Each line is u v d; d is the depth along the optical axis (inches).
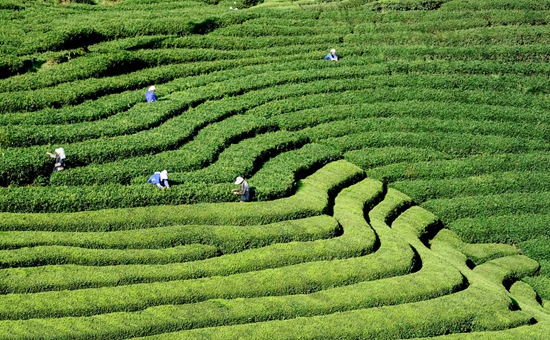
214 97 1841.8
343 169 1705.2
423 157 1824.6
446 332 1180.5
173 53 1991.9
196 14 2231.8
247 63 2057.1
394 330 1143.6
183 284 1182.9
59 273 1160.8
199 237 1314.0
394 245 1398.9
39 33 1940.2
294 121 1820.9
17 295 1099.9
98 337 1042.1
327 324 1128.8
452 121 1943.9
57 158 1416.1
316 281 1242.6
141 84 1860.2
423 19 2380.7
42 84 1726.1
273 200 1486.2
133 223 1321.4
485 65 2164.1
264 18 2290.8
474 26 2347.4
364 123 1879.9
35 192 1331.2
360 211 1534.2
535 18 2385.6
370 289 1238.3
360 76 2053.4
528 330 1205.1
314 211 1462.8
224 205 1423.5
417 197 1721.2
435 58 2197.3
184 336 1062.4
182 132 1632.6
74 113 1626.5
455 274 1332.4
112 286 1164.5
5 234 1223.5
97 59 1854.1
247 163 1565.0
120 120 1643.7
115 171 1439.5
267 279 1226.6
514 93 2092.8
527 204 1718.8
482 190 1752.0
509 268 1541.6
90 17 2127.2
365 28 2317.9
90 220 1299.2
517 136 1943.9
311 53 2142.0
